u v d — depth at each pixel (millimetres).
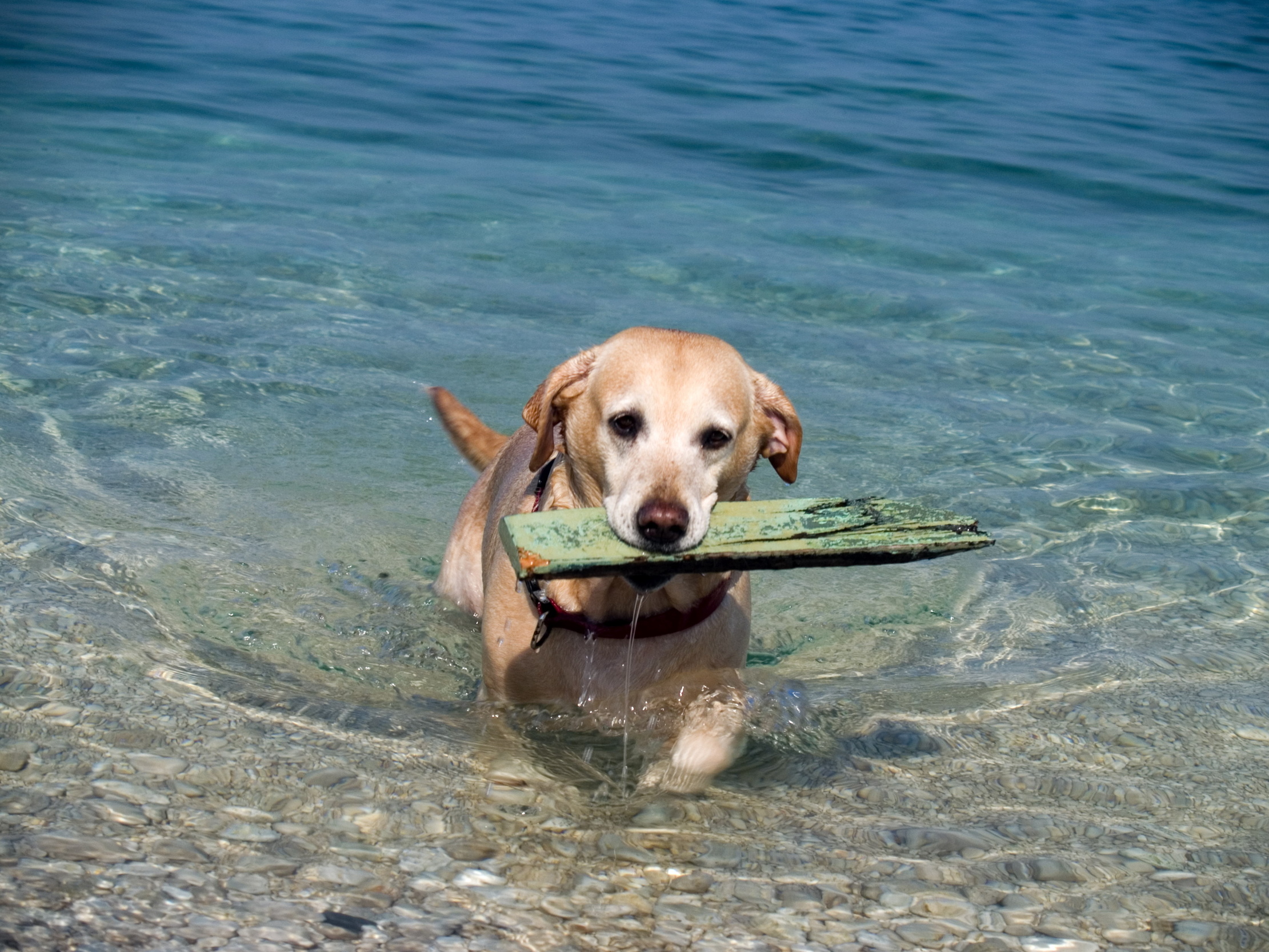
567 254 3453
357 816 1491
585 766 1627
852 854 1490
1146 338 3084
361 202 3801
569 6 8547
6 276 2854
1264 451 2447
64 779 1486
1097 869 1479
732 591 1773
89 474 2117
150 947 1314
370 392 2477
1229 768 1640
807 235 3832
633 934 1379
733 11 8969
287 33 6590
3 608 1751
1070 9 10711
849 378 2699
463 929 1368
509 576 1752
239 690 1679
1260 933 1412
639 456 1615
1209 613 1968
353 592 1947
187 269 3051
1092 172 4910
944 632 1940
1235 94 6961
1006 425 2512
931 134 5410
